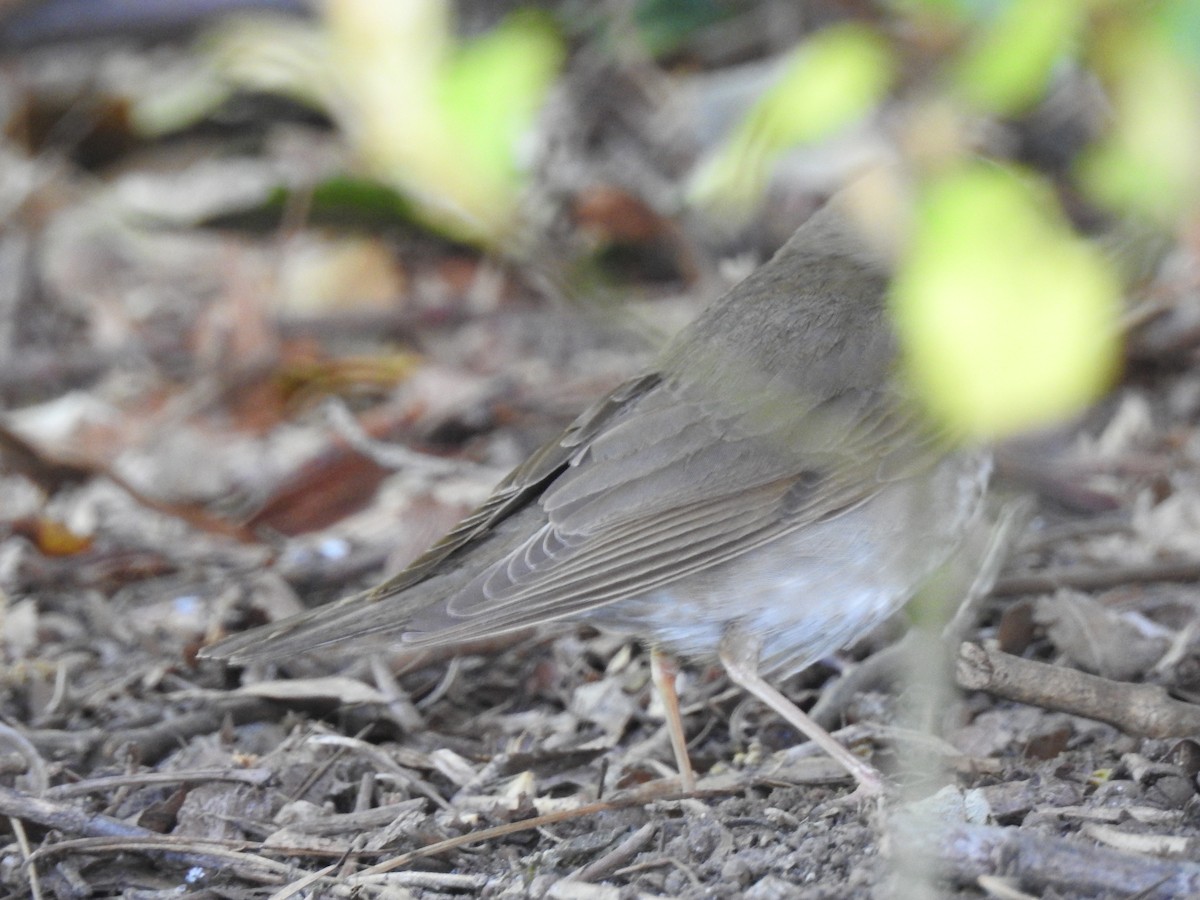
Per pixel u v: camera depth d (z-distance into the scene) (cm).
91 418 1572
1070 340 504
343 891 823
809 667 1124
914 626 1019
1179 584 1174
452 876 825
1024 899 715
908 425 961
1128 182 564
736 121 1697
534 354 1653
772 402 962
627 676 1116
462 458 1475
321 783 955
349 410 1622
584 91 1805
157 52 2108
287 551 1331
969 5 545
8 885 848
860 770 903
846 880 771
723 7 1873
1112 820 823
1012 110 688
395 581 958
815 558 955
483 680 1127
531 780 945
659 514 945
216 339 1677
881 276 1031
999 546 1083
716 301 1052
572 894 785
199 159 1972
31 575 1262
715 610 951
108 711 1066
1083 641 1059
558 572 921
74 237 1880
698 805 891
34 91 1986
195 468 1485
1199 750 876
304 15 1755
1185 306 1526
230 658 913
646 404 978
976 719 1000
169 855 863
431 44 636
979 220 516
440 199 908
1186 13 507
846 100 636
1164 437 1449
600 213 1692
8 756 966
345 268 1791
